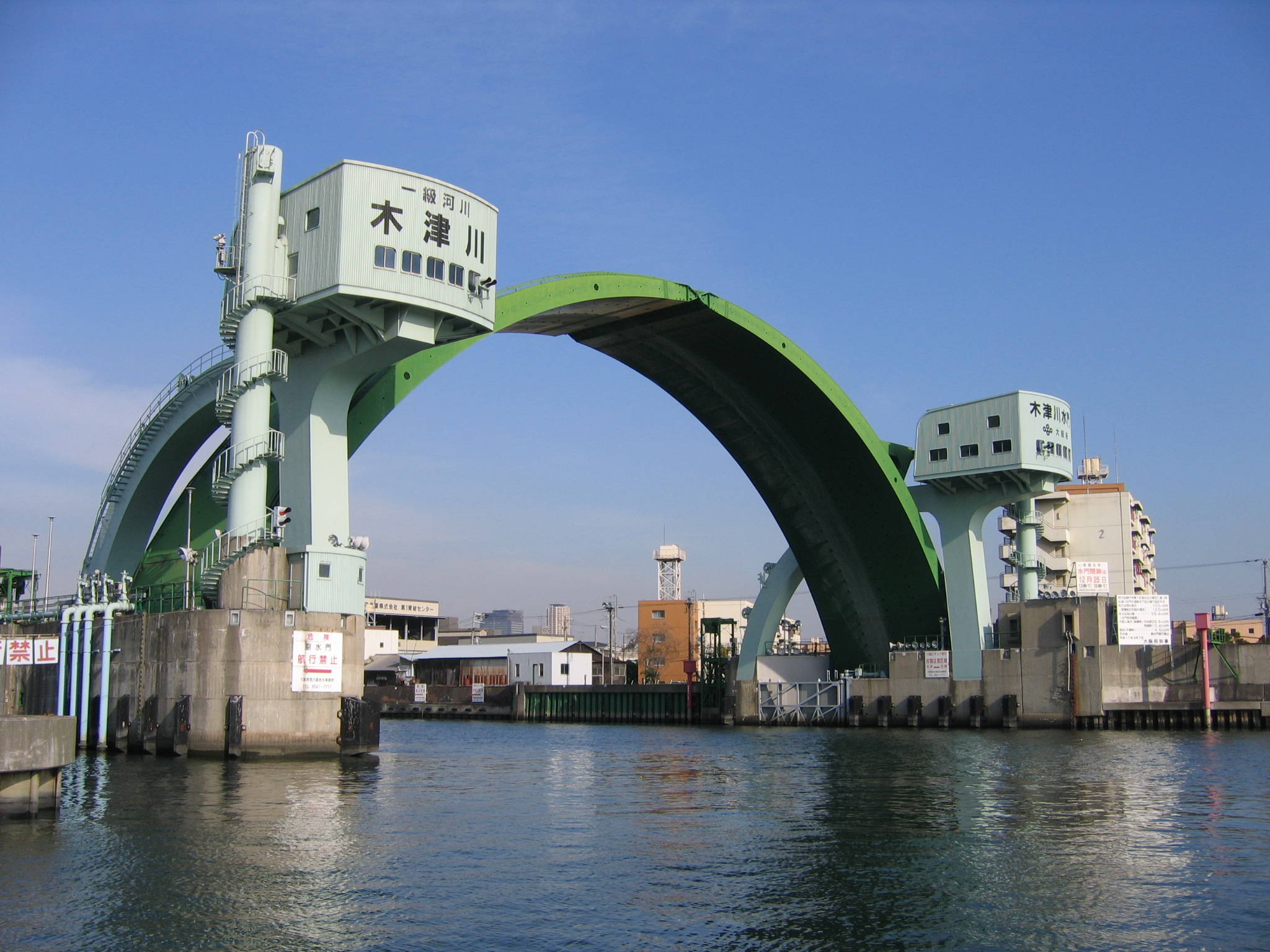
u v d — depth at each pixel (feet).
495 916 58.54
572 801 103.81
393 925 56.65
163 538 190.49
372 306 142.20
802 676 263.08
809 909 60.54
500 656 371.15
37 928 55.36
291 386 152.25
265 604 142.72
